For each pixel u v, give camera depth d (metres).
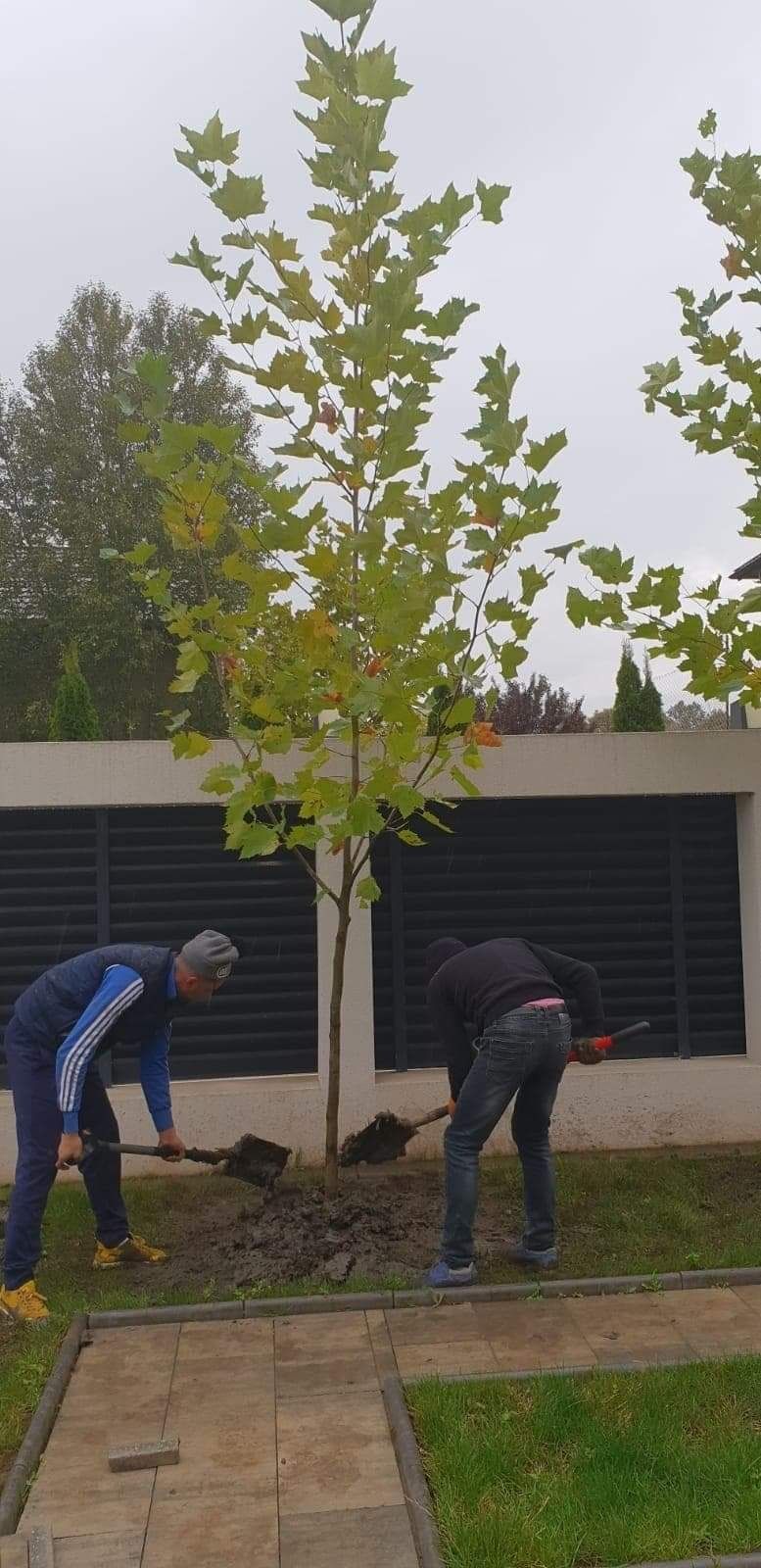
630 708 8.98
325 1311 4.14
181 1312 4.09
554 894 6.64
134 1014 4.40
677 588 5.38
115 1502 2.93
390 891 6.51
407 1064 6.49
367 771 6.22
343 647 4.41
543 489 4.27
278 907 6.40
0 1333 4.02
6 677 31.06
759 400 5.29
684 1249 4.69
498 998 4.41
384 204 4.41
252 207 4.32
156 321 32.66
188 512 4.45
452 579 4.39
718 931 6.77
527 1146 4.60
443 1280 4.28
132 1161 6.07
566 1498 2.84
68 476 30.94
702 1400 3.32
